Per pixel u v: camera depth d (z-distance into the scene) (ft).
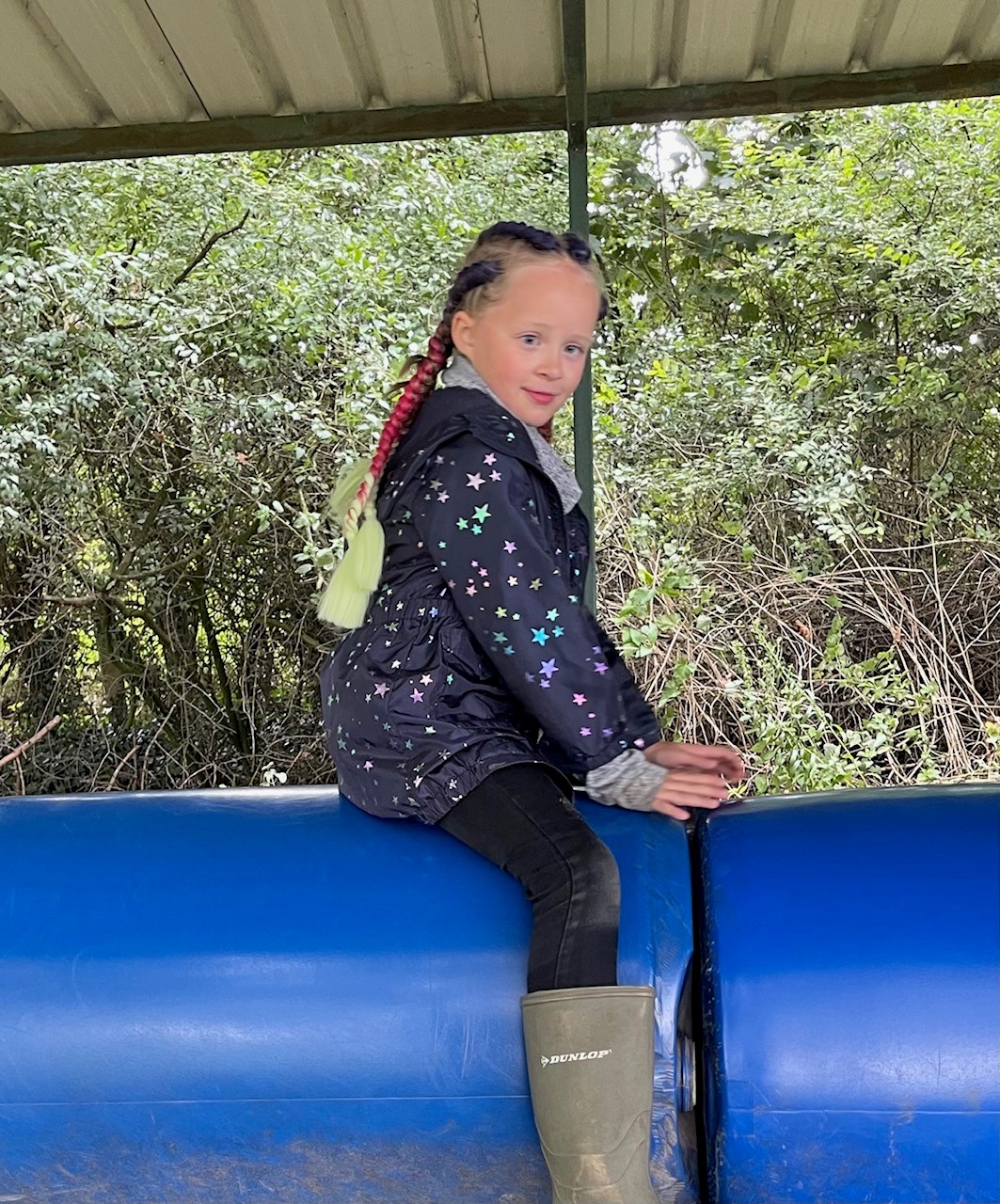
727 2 9.55
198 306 15.46
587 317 5.24
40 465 15.08
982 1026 4.09
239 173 16.11
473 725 4.74
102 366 14.82
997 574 15.23
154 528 15.96
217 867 4.88
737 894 4.53
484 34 9.91
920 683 15.03
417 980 4.41
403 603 4.84
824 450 15.19
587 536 5.28
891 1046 4.09
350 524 5.07
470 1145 4.34
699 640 14.93
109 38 9.87
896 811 4.98
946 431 15.81
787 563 15.37
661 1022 4.22
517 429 4.90
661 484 15.58
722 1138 4.15
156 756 16.35
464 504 4.67
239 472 15.58
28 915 4.77
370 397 15.06
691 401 15.94
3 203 15.25
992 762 14.30
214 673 16.55
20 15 9.56
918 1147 4.06
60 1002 4.53
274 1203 4.48
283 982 4.46
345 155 16.84
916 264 15.84
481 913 4.53
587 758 4.70
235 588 16.17
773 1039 4.15
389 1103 4.36
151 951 4.59
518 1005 4.33
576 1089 3.98
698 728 14.82
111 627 16.37
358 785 5.00
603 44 10.10
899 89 10.46
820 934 4.33
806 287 17.11
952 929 4.29
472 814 4.66
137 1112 4.46
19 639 16.28
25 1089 4.49
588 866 4.33
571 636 4.58
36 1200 4.58
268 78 10.50
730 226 17.12
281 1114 4.40
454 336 5.35
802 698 14.34
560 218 17.70
